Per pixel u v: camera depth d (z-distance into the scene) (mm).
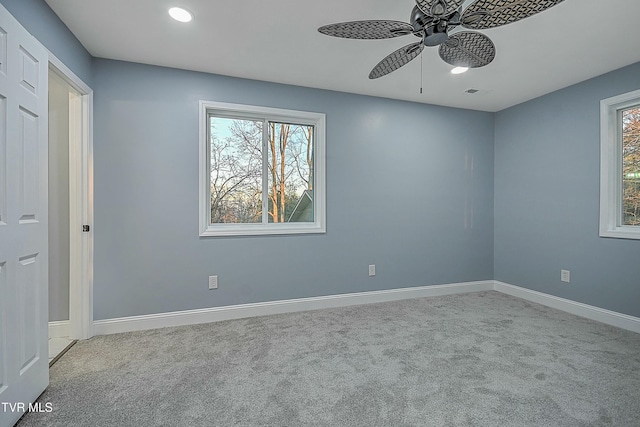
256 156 3246
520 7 1438
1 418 1426
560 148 3330
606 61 2682
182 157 2863
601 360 2166
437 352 2291
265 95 3129
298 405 1680
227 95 2996
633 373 1993
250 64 2764
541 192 3523
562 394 1771
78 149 2529
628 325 2738
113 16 2061
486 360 2168
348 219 3465
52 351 2314
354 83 3191
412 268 3750
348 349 2344
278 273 3191
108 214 2664
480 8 1446
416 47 1847
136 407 1663
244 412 1624
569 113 3242
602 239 2957
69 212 2582
